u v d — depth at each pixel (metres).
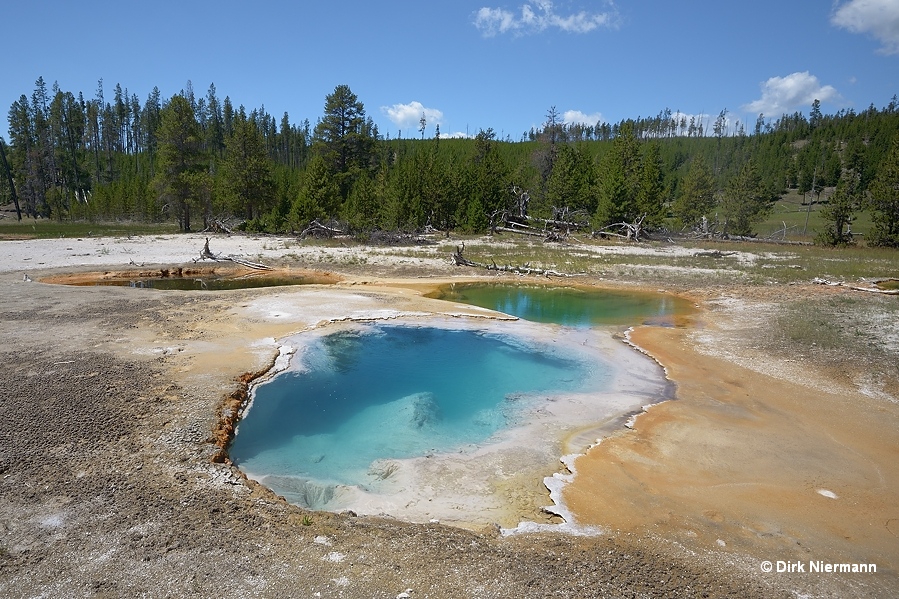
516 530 6.03
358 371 11.75
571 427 9.08
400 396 10.49
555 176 47.47
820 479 7.24
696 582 5.11
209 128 84.69
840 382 10.78
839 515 6.39
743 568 5.38
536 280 23.91
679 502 6.69
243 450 8.21
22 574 4.86
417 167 47.06
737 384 10.95
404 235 38.78
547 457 7.98
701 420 9.23
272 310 16.06
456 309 17.20
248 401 9.78
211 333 13.40
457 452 8.21
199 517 5.91
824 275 24.00
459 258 26.84
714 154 103.25
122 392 9.28
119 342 12.29
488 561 5.31
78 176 70.25
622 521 6.25
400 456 8.08
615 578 5.11
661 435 8.66
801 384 10.80
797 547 5.76
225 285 22.44
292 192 50.53
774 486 7.06
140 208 52.66
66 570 4.93
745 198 44.75
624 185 43.38
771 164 88.12
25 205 61.19
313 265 26.52
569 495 6.85
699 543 5.80
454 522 6.29
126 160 79.44
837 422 9.05
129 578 4.85
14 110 66.62
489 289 22.09
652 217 44.28
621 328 15.70
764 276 24.09
